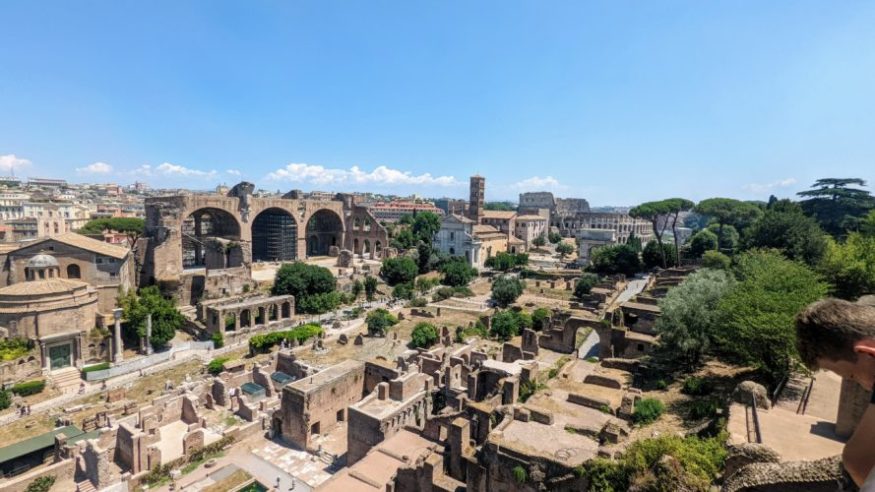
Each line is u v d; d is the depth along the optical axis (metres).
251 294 104.25
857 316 6.09
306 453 51.62
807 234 73.88
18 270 80.50
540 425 32.38
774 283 40.84
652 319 65.69
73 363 70.69
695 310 45.22
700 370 44.31
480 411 35.31
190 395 58.31
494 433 31.14
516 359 60.97
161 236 102.00
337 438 54.09
